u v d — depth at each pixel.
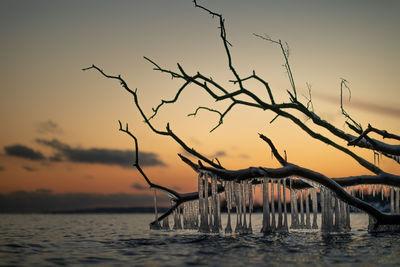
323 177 17.73
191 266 10.09
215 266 10.05
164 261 10.96
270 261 10.70
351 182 18.61
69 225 33.62
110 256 12.18
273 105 19.66
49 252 13.37
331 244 14.10
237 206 18.22
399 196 18.97
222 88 19.95
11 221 44.25
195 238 16.66
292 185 20.11
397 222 18.36
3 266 10.59
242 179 17.56
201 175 18.70
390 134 17.89
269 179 17.94
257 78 19.72
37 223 38.41
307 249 12.88
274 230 17.98
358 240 15.23
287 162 17.78
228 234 17.94
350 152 19.95
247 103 20.05
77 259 11.66
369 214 18.17
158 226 22.17
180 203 21.53
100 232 23.12
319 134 20.11
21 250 14.01
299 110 19.61
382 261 10.62
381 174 18.78
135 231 22.62
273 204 18.08
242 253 12.15
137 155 20.64
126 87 19.75
